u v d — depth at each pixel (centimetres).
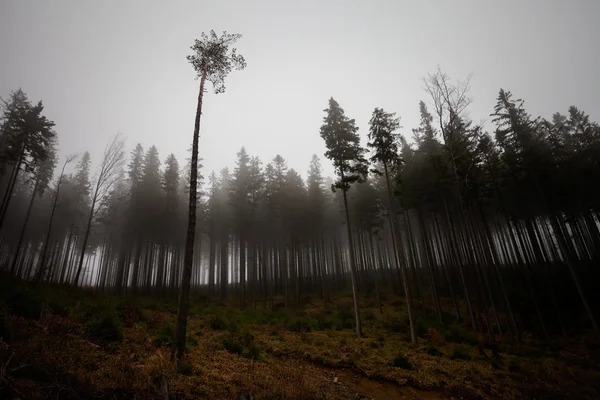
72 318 1096
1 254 3994
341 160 2320
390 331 2073
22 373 568
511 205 2823
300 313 2555
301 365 1182
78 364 710
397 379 1148
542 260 2597
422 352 1565
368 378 1164
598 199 2578
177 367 855
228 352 1181
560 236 2156
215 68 1488
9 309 923
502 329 2212
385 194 3528
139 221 3538
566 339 1983
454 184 2436
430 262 2664
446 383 1145
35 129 2833
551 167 2338
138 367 792
